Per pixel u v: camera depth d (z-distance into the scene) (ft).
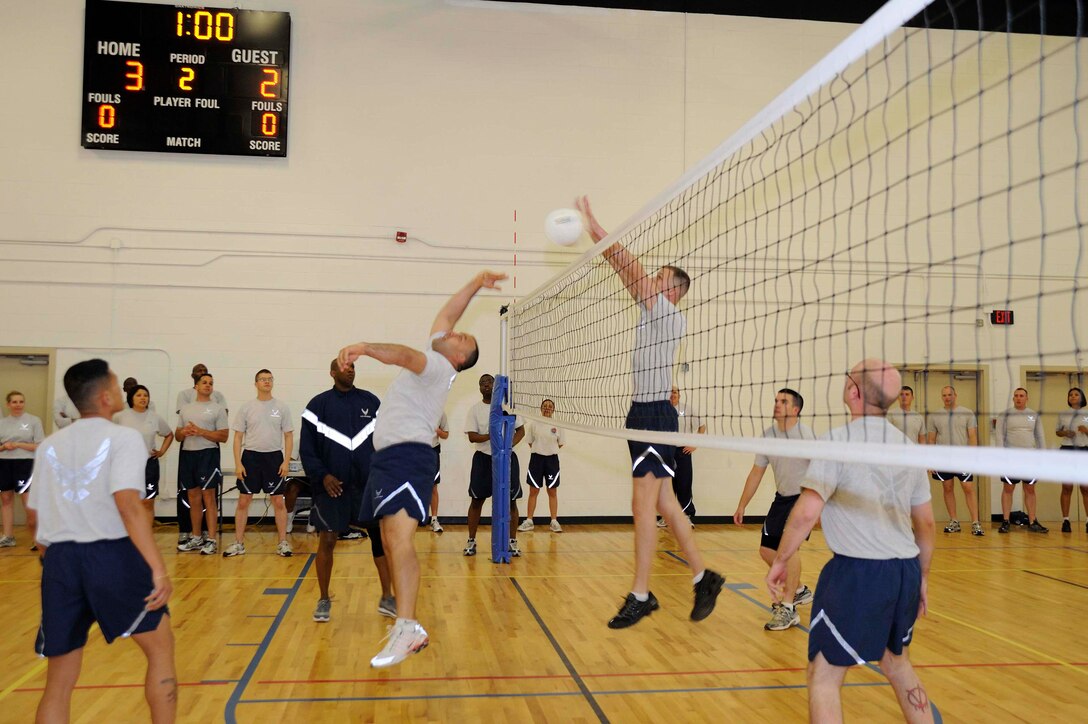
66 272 32.50
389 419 12.94
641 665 14.83
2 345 32.01
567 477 34.99
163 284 33.04
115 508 9.32
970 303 37.27
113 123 32.45
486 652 15.56
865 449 7.70
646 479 13.89
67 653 9.18
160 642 9.48
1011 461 6.13
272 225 33.78
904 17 8.03
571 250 35.37
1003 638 17.01
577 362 30.32
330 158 34.32
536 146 35.65
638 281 14.37
